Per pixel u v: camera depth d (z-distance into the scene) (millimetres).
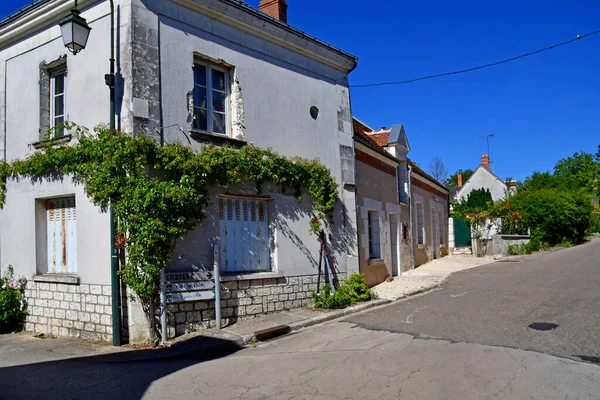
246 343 7402
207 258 8125
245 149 8781
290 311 9352
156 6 7879
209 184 8281
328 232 10539
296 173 9781
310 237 10094
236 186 8750
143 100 7496
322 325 8539
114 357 6582
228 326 8172
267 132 9539
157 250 7188
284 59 10133
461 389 4746
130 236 7121
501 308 8992
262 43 9680
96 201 7484
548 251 23328
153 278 7133
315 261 10125
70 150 7805
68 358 6629
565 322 7547
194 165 7836
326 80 11188
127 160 7250
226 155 8398
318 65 11000
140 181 7230
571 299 9484
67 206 8469
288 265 9555
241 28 9250
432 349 6352
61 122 8664
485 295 10672
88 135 7836
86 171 7551
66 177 8141
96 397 4961
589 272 13641
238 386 5148
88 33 7426
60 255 8531
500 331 7188
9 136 9242
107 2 7828
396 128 16031
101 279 7582
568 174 62875
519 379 4992
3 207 9195
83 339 7758
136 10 7574
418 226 19250
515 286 11719
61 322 8148
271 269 9391
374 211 13875
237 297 8562
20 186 8914
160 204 7230
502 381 4941
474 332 7207
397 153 15977
